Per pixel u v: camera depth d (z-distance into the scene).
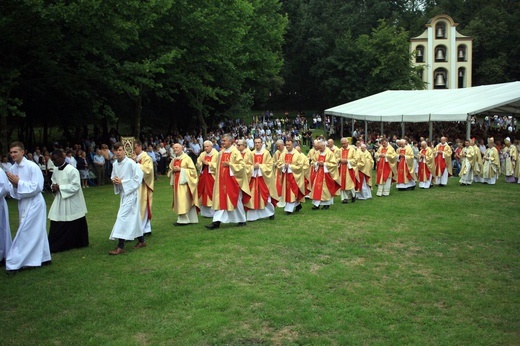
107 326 6.29
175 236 10.80
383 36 55.50
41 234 8.69
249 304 6.91
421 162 19.92
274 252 9.35
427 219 12.59
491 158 21.12
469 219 12.61
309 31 66.62
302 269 8.42
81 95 25.12
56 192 9.81
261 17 40.19
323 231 11.08
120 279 7.95
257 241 10.06
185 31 27.59
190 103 33.97
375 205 15.12
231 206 11.50
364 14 75.94
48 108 27.30
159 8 23.86
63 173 9.73
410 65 57.34
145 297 7.19
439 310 6.74
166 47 26.83
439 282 7.83
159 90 29.53
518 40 67.69
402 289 7.46
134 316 6.58
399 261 8.93
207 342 5.86
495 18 70.62
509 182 22.03
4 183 8.49
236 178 11.58
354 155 15.82
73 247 9.88
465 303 6.98
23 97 24.81
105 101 27.45
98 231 11.69
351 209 14.32
